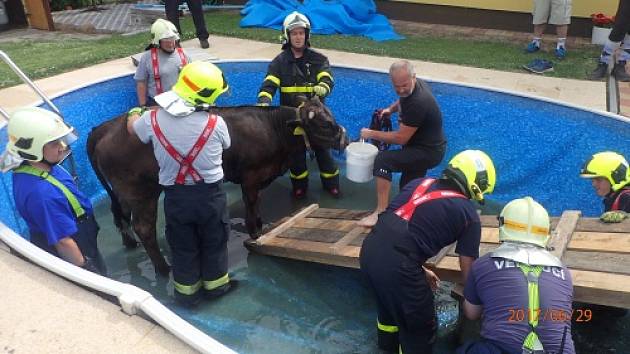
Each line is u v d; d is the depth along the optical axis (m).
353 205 5.86
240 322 3.95
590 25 9.41
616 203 3.89
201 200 3.60
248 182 4.73
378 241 3.06
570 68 7.48
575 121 5.49
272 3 10.66
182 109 3.27
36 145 3.03
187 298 4.00
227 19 11.05
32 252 3.04
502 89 6.09
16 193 3.16
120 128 4.07
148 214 4.30
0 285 2.84
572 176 5.47
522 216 2.72
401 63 4.20
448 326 3.88
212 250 3.95
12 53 8.63
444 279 3.62
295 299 4.23
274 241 4.63
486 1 10.21
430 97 4.39
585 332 3.79
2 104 6.06
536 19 8.20
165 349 2.39
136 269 4.62
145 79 5.49
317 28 9.73
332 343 3.74
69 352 2.38
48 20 11.60
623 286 3.02
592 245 3.54
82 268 3.09
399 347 3.51
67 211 3.21
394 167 4.61
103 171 4.26
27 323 2.56
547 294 2.56
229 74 7.29
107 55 8.16
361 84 6.83
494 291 2.63
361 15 10.15
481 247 3.78
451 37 9.61
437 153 4.61
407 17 11.06
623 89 6.61
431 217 2.93
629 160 5.02
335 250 4.15
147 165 4.06
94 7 14.37
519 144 5.89
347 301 4.21
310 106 4.56
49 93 6.43
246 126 4.54
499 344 2.55
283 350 3.67
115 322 2.57
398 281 2.97
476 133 6.21
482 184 2.98
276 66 5.34
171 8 9.02
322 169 5.91
